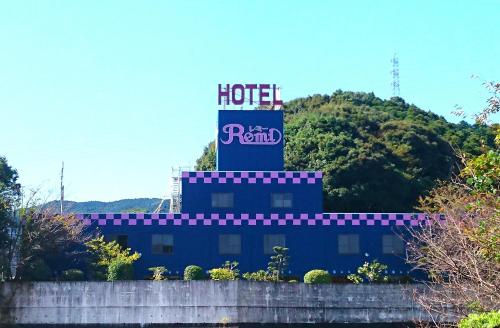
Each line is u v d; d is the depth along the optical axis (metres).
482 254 26.25
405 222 67.06
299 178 67.38
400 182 98.94
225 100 71.25
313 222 66.75
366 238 66.75
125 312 53.91
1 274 57.12
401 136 108.75
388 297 55.16
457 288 30.11
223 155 69.19
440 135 115.19
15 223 59.78
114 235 65.94
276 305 55.00
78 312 53.72
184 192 66.75
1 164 79.88
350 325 54.94
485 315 23.95
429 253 37.59
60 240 60.31
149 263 65.62
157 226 66.25
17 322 53.22
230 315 54.38
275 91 71.81
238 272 64.62
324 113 119.50
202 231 66.31
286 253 65.94
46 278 58.44
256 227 66.56
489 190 26.31
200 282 54.59
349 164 98.50
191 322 54.06
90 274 61.78
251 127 69.75
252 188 67.00
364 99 142.75
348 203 95.62
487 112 27.30
